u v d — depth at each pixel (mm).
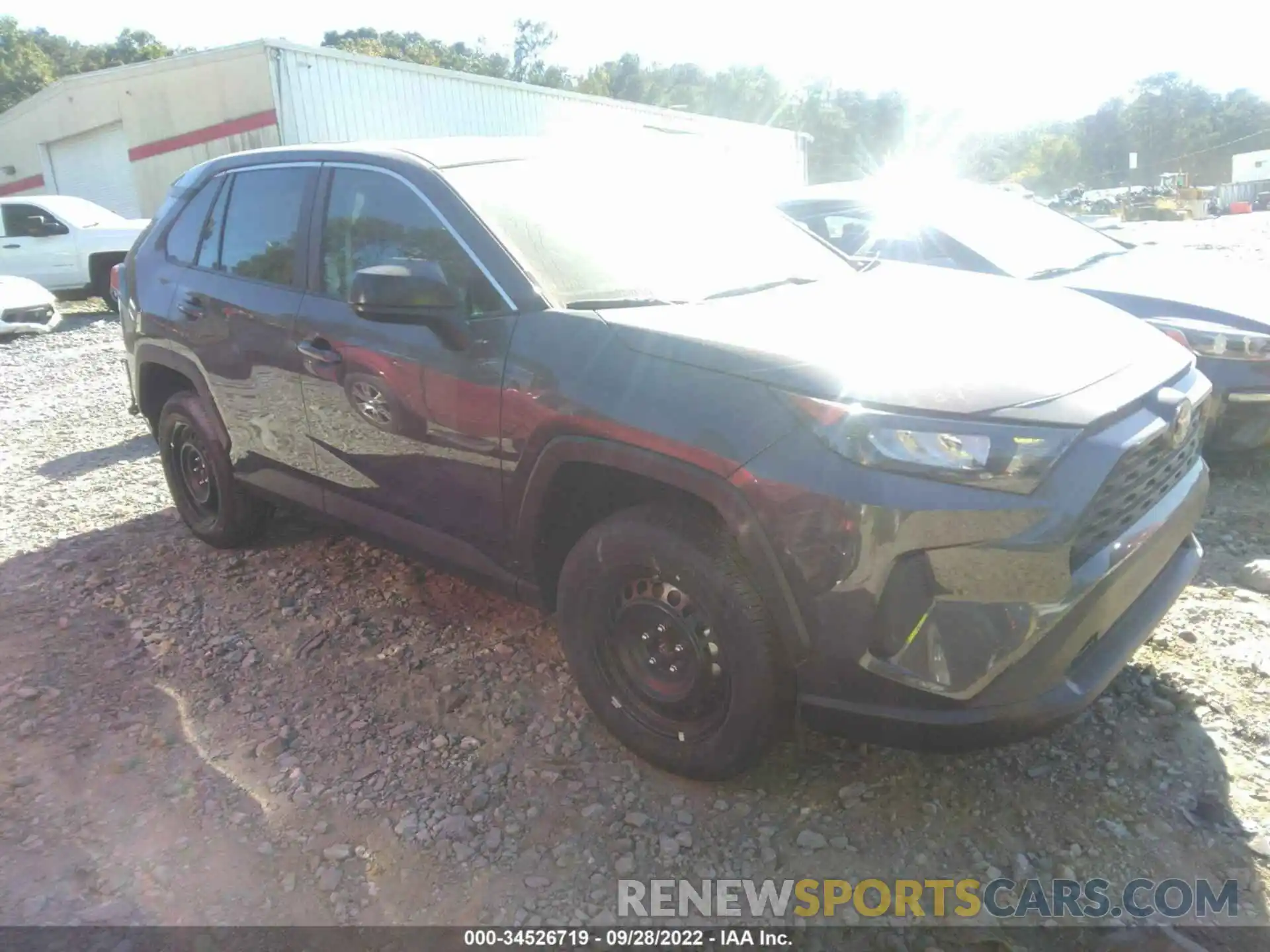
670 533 2541
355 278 2828
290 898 2430
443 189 3178
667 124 25688
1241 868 2406
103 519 5094
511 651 3518
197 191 4328
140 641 3721
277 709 3229
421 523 3316
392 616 3826
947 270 3809
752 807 2688
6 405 8039
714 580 2455
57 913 2393
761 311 2838
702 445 2408
